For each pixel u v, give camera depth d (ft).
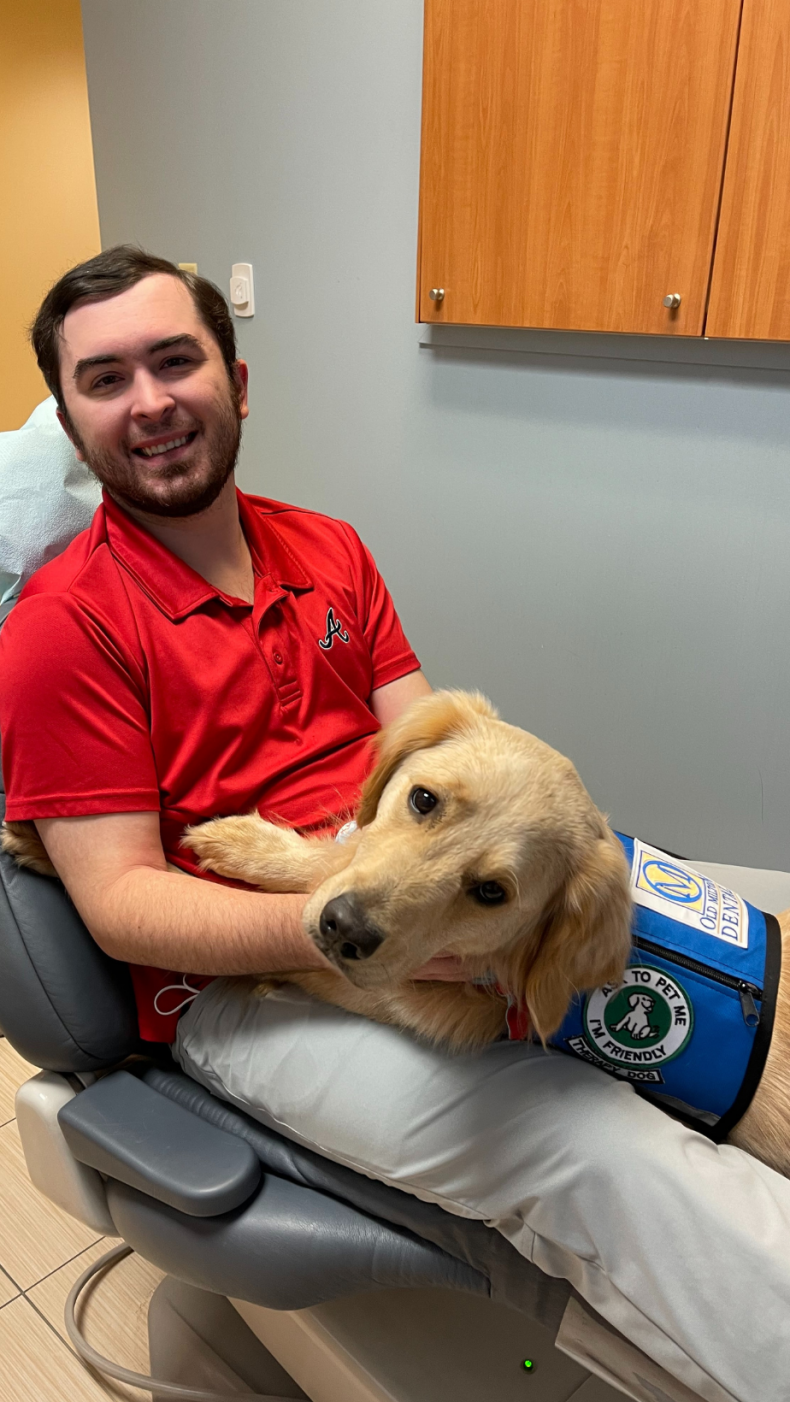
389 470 7.34
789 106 5.02
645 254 5.64
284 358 7.66
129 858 3.35
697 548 6.36
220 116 7.30
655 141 5.40
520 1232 3.05
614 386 6.24
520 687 7.32
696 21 5.10
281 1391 4.07
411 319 6.79
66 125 14.57
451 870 2.67
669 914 3.16
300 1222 3.17
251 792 3.76
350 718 4.17
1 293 14.62
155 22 7.44
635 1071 3.13
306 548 4.40
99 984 3.54
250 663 3.73
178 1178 3.07
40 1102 3.54
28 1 13.56
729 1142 3.24
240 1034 3.53
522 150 5.74
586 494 6.58
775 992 3.11
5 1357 4.21
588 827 2.88
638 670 6.81
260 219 7.36
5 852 3.51
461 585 7.30
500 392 6.63
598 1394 3.58
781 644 6.31
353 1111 3.20
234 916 3.16
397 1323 3.74
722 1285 2.68
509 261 6.02
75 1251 4.75
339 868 3.08
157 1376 4.14
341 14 6.35
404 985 3.28
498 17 5.53
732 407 5.95
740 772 6.70
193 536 3.81
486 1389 3.52
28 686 3.27
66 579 3.48
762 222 5.28
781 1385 2.62
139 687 3.47
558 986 2.84
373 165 6.57
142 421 3.49
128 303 3.48
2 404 15.16
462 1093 3.10
